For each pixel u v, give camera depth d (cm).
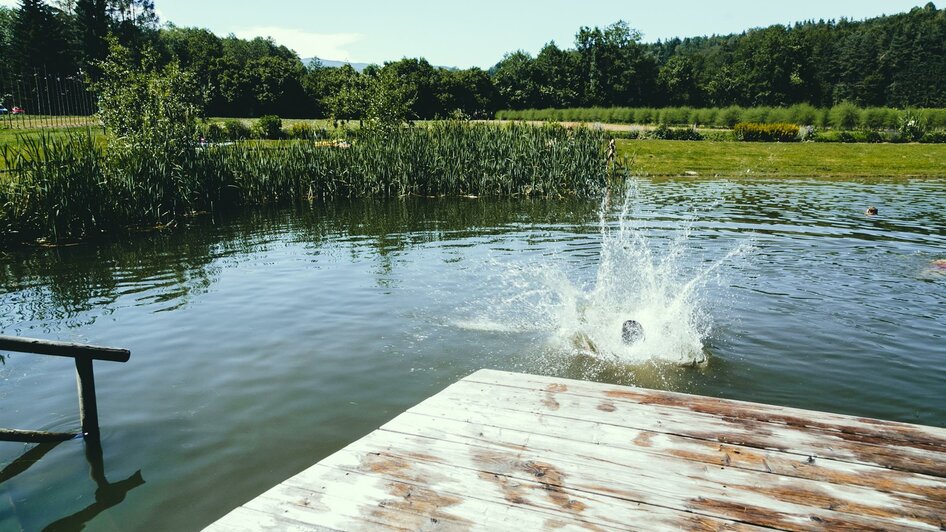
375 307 705
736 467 294
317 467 305
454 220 1355
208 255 1027
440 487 284
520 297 741
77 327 654
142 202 1358
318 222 1375
